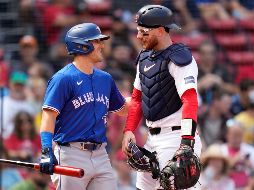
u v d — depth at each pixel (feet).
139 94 76.33
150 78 73.77
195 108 71.46
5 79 136.15
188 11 169.99
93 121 74.02
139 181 76.54
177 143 73.41
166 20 73.36
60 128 73.77
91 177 74.54
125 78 135.95
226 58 165.99
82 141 73.51
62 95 72.84
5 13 149.69
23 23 149.79
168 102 73.26
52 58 144.46
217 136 130.21
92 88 74.33
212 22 171.01
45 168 70.85
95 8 159.22
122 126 122.52
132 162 74.84
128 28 156.15
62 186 73.77
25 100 126.62
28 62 140.87
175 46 73.36
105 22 156.76
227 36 170.91
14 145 119.14
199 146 74.84
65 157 73.36
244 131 131.54
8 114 122.31
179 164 70.44
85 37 73.61
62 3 155.12
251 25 174.91
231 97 141.79
